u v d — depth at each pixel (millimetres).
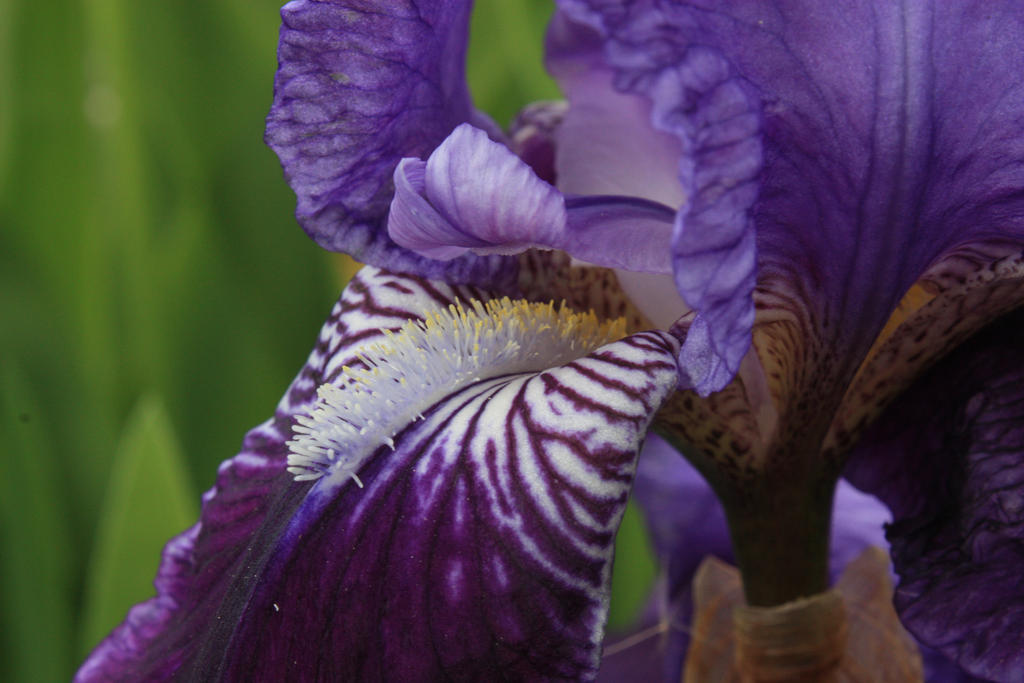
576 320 247
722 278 225
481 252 240
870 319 244
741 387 247
